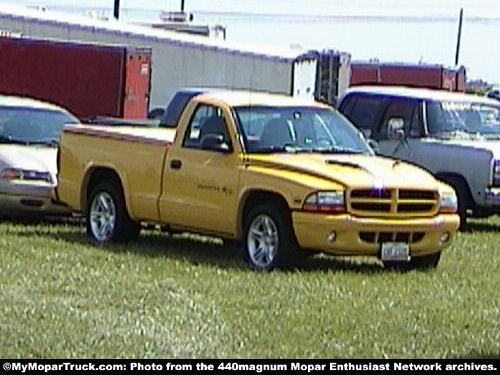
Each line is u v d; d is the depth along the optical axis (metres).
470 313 11.14
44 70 30.27
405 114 19.84
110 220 15.53
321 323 10.39
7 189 17.12
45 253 14.08
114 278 12.39
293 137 14.37
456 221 14.02
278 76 35.00
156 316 10.52
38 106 19.19
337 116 15.16
